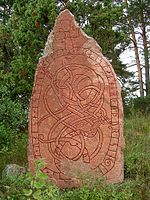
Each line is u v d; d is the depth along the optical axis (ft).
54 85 12.41
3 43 22.00
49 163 12.21
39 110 12.41
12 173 12.51
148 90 33.06
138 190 10.73
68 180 12.05
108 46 20.77
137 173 12.12
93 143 12.16
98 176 11.99
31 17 19.11
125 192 10.53
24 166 13.64
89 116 12.23
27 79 18.84
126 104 25.54
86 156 12.13
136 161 12.91
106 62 12.41
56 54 12.52
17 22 20.75
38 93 12.46
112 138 12.17
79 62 12.43
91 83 12.33
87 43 12.50
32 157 12.30
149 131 18.30
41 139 12.32
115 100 12.26
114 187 10.93
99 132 12.18
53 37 12.62
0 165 13.99
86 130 12.20
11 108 15.08
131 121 19.67
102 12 20.11
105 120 12.20
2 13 33.40
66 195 10.60
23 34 19.04
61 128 12.27
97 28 20.35
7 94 16.20
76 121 12.24
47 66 12.51
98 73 12.35
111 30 20.48
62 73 12.44
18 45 20.07
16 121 15.20
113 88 12.30
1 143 14.71
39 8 18.92
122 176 12.04
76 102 12.30
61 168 12.15
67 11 12.69
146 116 21.43
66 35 12.57
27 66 18.72
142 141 15.71
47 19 18.98
